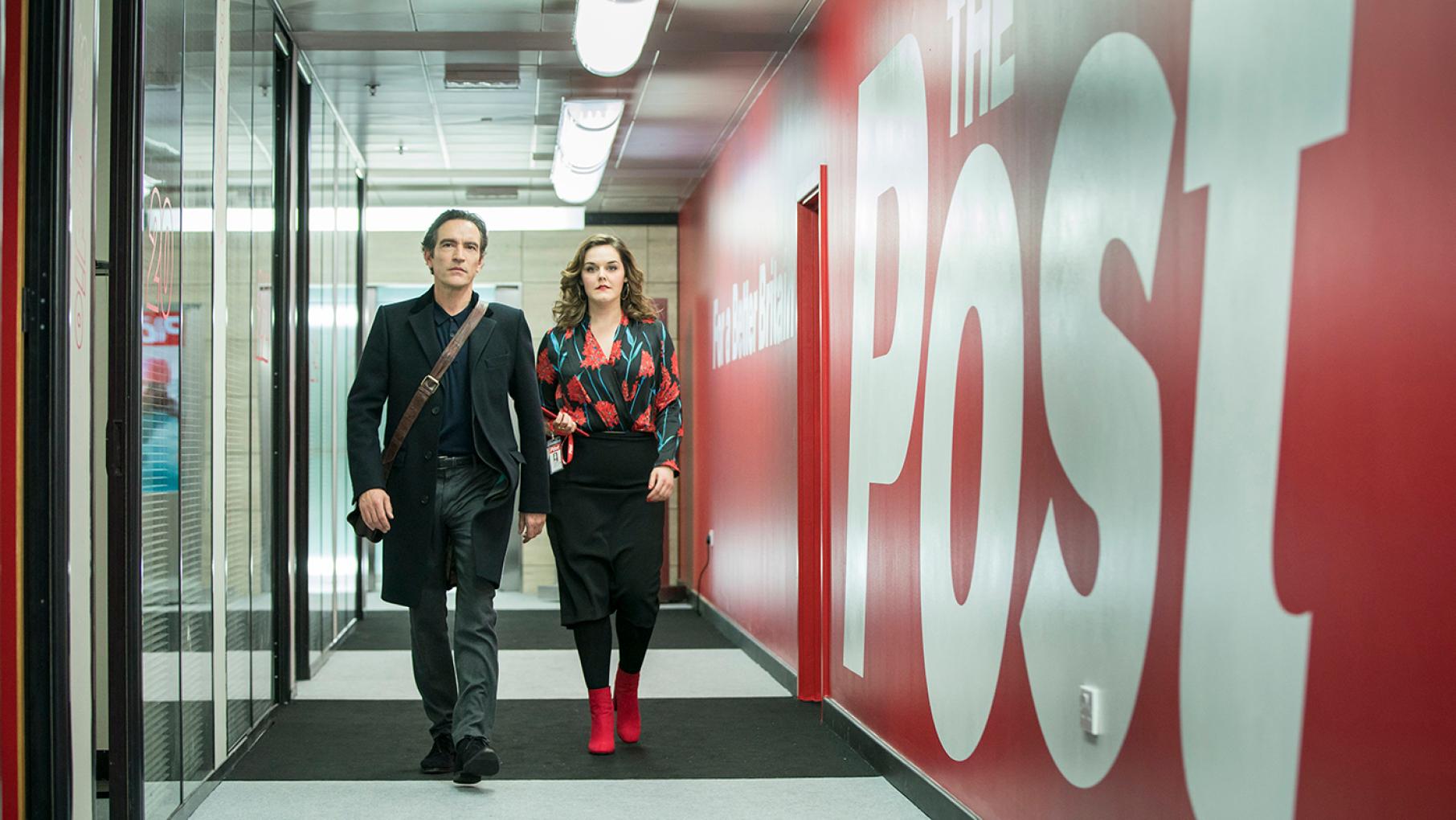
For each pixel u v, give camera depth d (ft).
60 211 10.12
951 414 13.21
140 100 11.53
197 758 13.64
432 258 13.91
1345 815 6.41
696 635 28.60
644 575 15.72
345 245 28.63
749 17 20.48
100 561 13.82
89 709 10.95
